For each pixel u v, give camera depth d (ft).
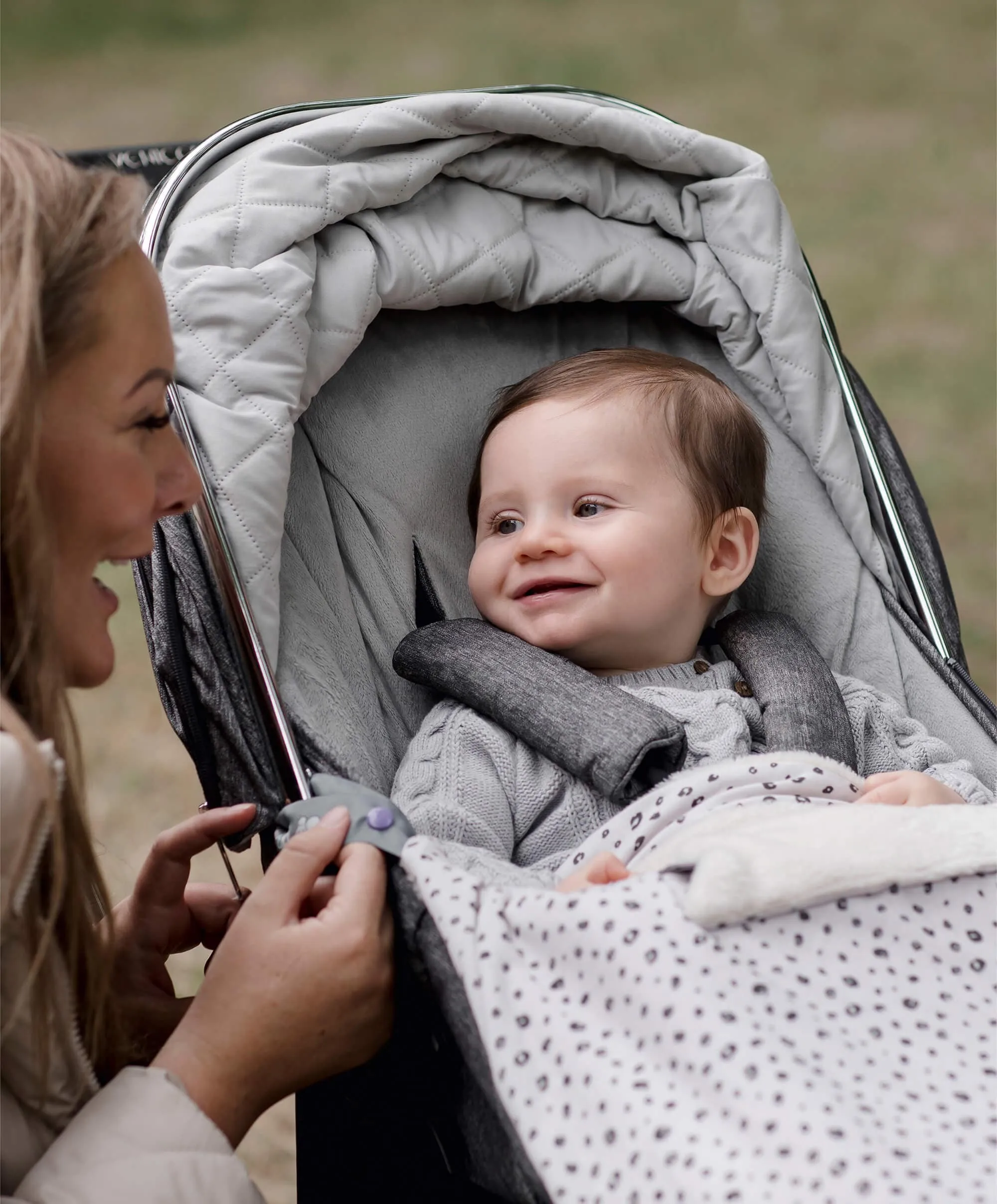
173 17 25.86
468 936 3.12
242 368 4.15
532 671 4.31
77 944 3.04
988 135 19.79
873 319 14.92
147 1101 2.96
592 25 24.75
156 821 7.98
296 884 3.26
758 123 20.56
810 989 3.00
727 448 4.89
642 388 4.83
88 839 3.05
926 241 16.80
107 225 2.94
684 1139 2.69
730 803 3.73
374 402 4.99
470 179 5.00
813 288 5.33
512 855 4.18
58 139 20.02
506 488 4.76
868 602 5.07
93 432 2.93
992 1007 3.09
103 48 24.44
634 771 4.01
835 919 3.16
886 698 4.77
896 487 5.26
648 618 4.66
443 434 5.09
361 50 23.89
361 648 4.58
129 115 21.09
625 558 4.59
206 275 4.20
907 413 12.95
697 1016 2.87
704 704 4.47
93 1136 2.91
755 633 4.80
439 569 5.00
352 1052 3.25
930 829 3.33
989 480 11.78
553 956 3.09
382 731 4.48
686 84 22.09
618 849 3.76
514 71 22.54
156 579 3.88
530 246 5.05
